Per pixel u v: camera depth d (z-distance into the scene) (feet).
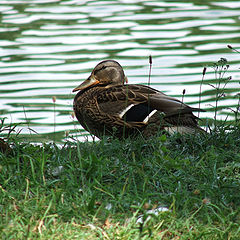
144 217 22.94
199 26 105.70
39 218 24.02
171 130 36.45
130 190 26.58
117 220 24.20
